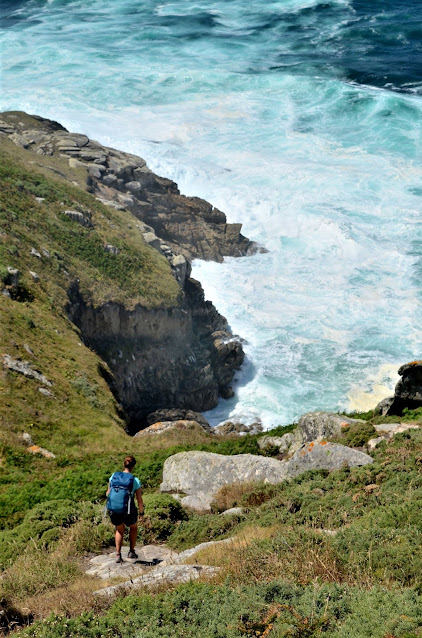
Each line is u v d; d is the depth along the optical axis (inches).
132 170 2421.3
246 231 2391.7
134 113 3058.6
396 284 2036.2
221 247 2288.4
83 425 1191.6
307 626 340.5
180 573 466.0
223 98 3206.2
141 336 1756.9
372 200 2390.5
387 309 1940.2
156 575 469.4
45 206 1916.8
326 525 556.4
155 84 3341.5
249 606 373.4
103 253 1845.5
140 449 1159.0
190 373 1800.0
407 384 928.3
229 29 4148.6
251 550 478.3
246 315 1990.7
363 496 598.2
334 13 4350.4
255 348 1861.5
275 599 378.3
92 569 567.8
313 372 1756.9
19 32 4151.1
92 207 2070.6
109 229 1998.0
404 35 3949.3
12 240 1637.6
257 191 2475.4
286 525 574.6
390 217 2306.8
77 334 1550.2
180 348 1831.9
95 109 3090.6
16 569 586.6
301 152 2723.9
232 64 3575.3
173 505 729.0
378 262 2134.6
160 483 909.2
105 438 1164.5
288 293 2065.7
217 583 430.3
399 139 2780.5
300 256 2224.4
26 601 490.6
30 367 1268.5
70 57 3683.6
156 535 668.1
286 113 3053.6
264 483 773.3
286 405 1678.2
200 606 390.3
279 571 430.0
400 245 2188.7
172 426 1305.4
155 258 1961.1
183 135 2866.6
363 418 979.9
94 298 1685.5
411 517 492.4
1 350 1256.2
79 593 465.7
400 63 3535.9
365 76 3376.0
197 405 1781.5
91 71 3491.6
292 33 4035.4
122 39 3981.3
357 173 2549.2
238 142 2817.4
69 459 1051.9
